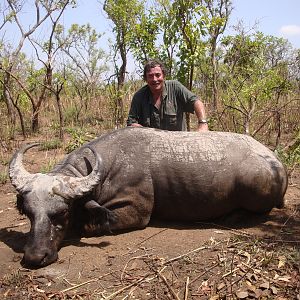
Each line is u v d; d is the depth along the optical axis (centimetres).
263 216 286
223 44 629
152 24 539
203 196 270
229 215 281
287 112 558
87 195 248
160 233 265
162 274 213
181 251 236
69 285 208
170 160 271
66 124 697
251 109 487
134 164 269
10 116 650
